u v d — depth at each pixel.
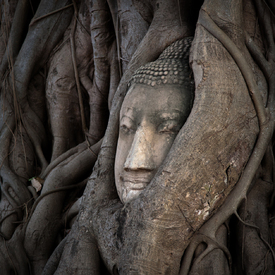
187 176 2.58
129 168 2.83
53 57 4.83
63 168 4.30
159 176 2.63
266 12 3.25
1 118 4.66
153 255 2.52
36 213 4.09
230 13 2.97
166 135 2.89
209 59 2.80
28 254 4.03
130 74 3.52
